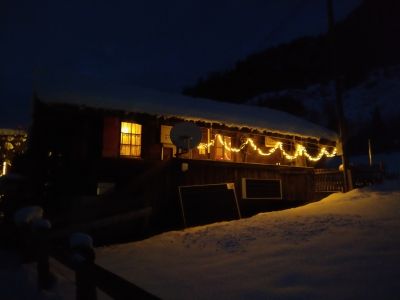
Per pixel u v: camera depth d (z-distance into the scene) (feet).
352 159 143.13
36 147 40.96
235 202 41.60
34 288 17.54
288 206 49.11
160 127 43.68
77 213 33.58
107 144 39.11
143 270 21.76
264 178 46.78
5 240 33.32
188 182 39.65
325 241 23.39
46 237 17.90
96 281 12.01
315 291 15.25
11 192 37.91
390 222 26.43
